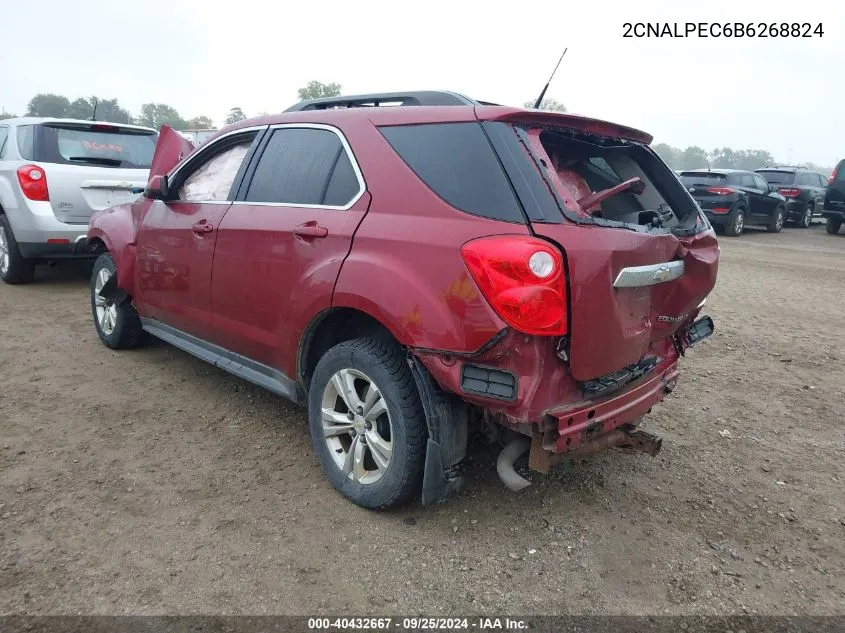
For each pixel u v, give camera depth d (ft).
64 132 23.13
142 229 14.82
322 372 10.33
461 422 9.06
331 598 8.15
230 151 12.99
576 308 7.91
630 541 9.57
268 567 8.66
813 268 35.47
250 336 11.73
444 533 9.55
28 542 8.94
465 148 8.80
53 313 20.93
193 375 15.66
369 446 9.82
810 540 9.78
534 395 7.95
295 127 11.47
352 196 9.93
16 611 7.67
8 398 13.88
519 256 7.69
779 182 64.75
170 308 14.10
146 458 11.48
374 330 10.17
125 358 16.70
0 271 25.14
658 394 10.28
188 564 8.65
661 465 11.99
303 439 12.46
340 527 9.59
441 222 8.60
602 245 8.12
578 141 10.15
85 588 8.11
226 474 11.03
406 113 9.74
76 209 22.65
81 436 12.23
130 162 24.47
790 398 15.49
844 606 8.38
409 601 8.16
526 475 11.27
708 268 10.39
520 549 9.26
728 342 20.07
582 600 8.30
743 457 12.42
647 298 9.30
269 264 10.98
